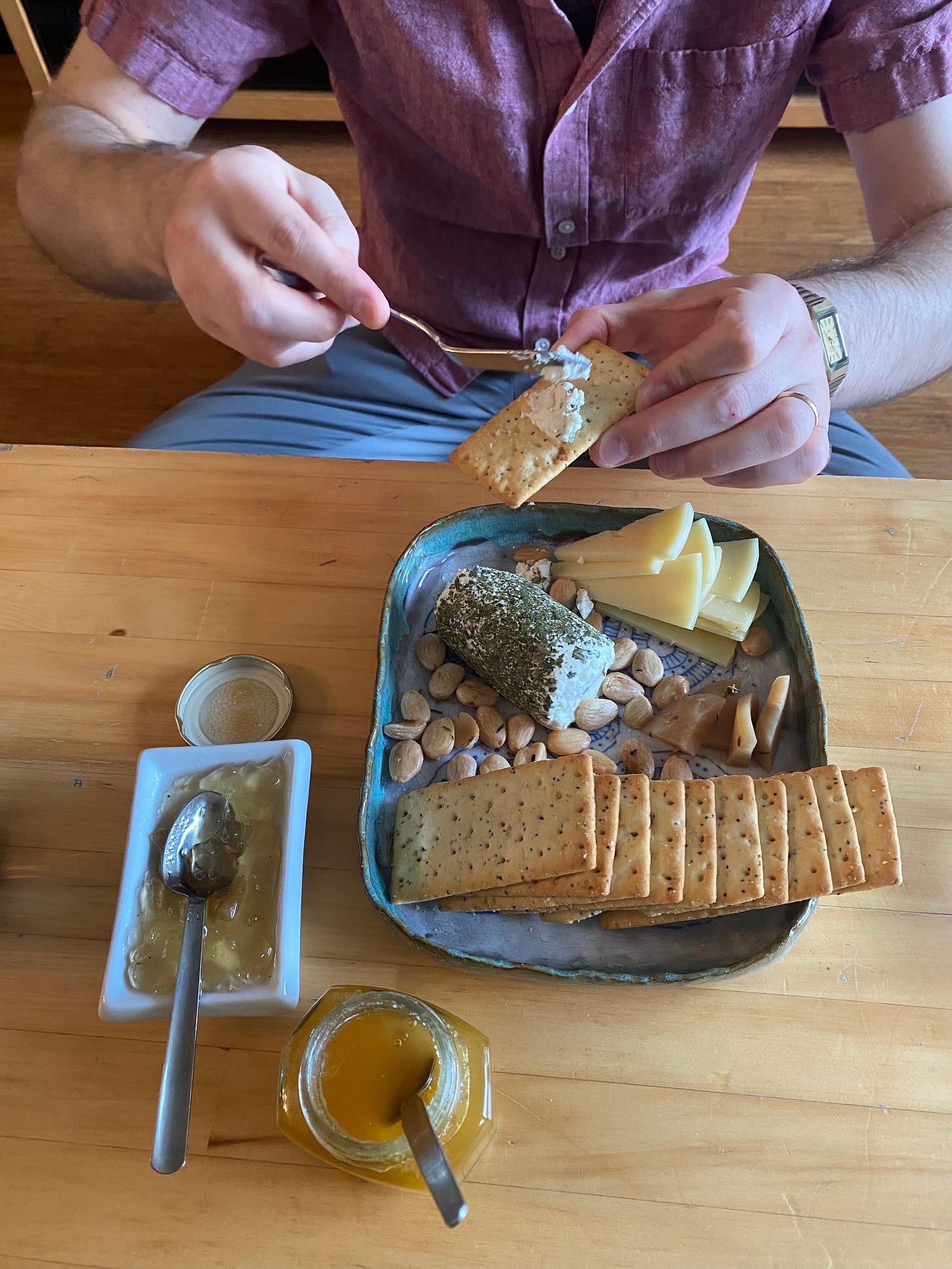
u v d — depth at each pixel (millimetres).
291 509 1071
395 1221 636
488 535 1000
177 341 2275
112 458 1125
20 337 2293
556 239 1178
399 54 1049
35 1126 684
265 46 1225
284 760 773
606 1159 654
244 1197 648
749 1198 635
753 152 1160
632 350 982
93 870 826
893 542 998
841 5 1063
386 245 1318
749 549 931
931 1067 685
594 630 887
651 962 728
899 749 855
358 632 972
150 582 1020
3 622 997
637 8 931
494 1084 690
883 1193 633
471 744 870
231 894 732
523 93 1043
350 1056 630
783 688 845
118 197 1018
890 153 1155
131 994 679
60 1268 625
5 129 2727
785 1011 715
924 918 756
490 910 754
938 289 1059
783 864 701
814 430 870
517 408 903
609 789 735
